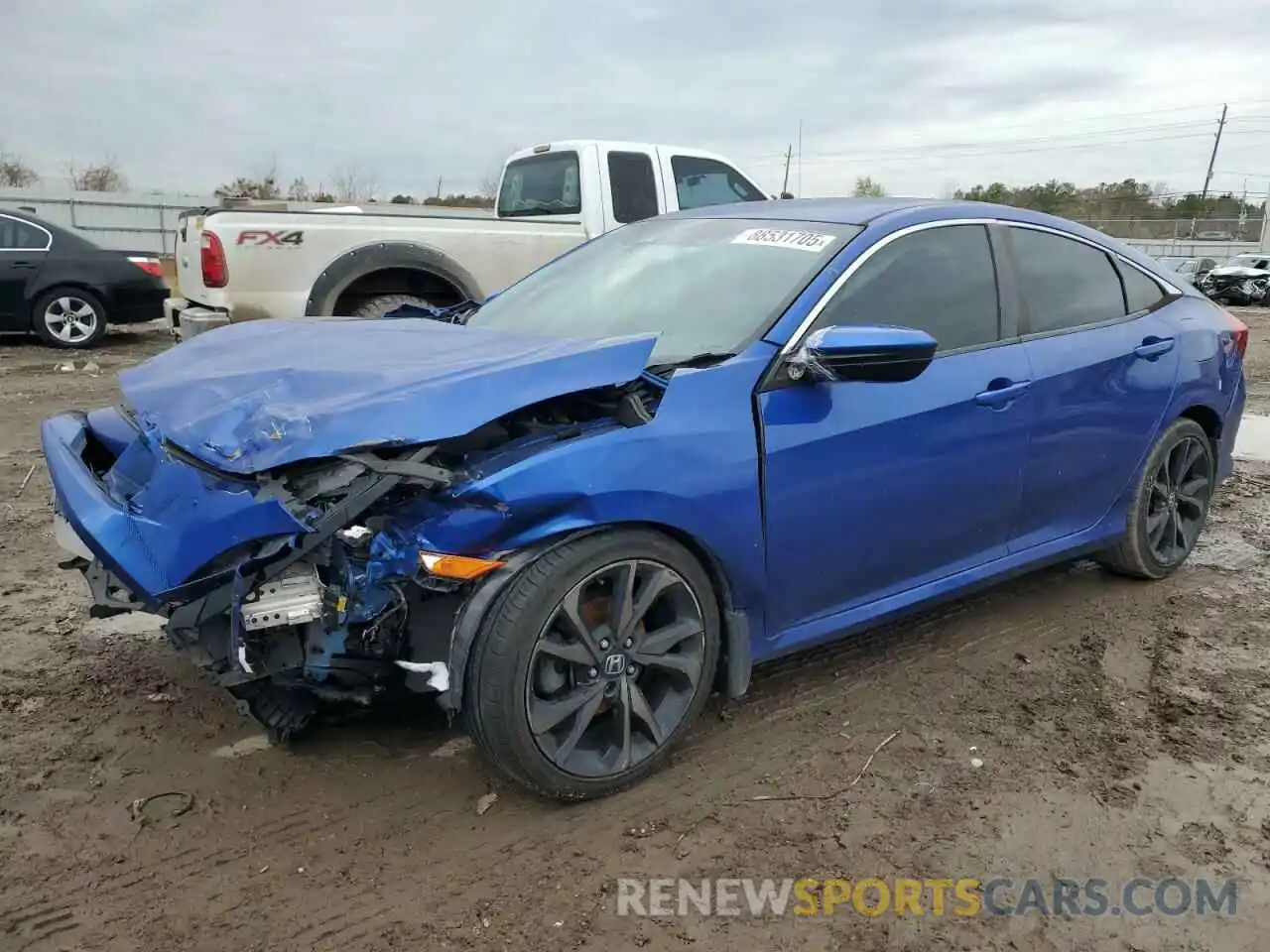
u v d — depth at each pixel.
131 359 11.46
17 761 3.05
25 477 6.27
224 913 2.44
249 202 7.51
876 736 3.30
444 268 7.53
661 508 2.80
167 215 24.31
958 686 3.65
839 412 3.17
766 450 3.01
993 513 3.73
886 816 2.86
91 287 12.18
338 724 3.30
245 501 2.52
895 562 3.46
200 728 3.27
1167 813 2.88
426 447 2.61
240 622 2.53
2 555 4.86
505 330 3.59
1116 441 4.17
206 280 6.96
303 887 2.54
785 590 3.17
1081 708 3.49
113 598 2.90
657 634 2.94
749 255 3.61
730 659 3.10
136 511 2.69
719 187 9.10
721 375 2.99
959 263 3.70
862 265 3.40
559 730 2.80
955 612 4.32
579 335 3.56
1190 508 4.77
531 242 7.95
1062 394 3.86
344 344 3.28
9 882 2.52
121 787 2.93
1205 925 2.44
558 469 2.64
